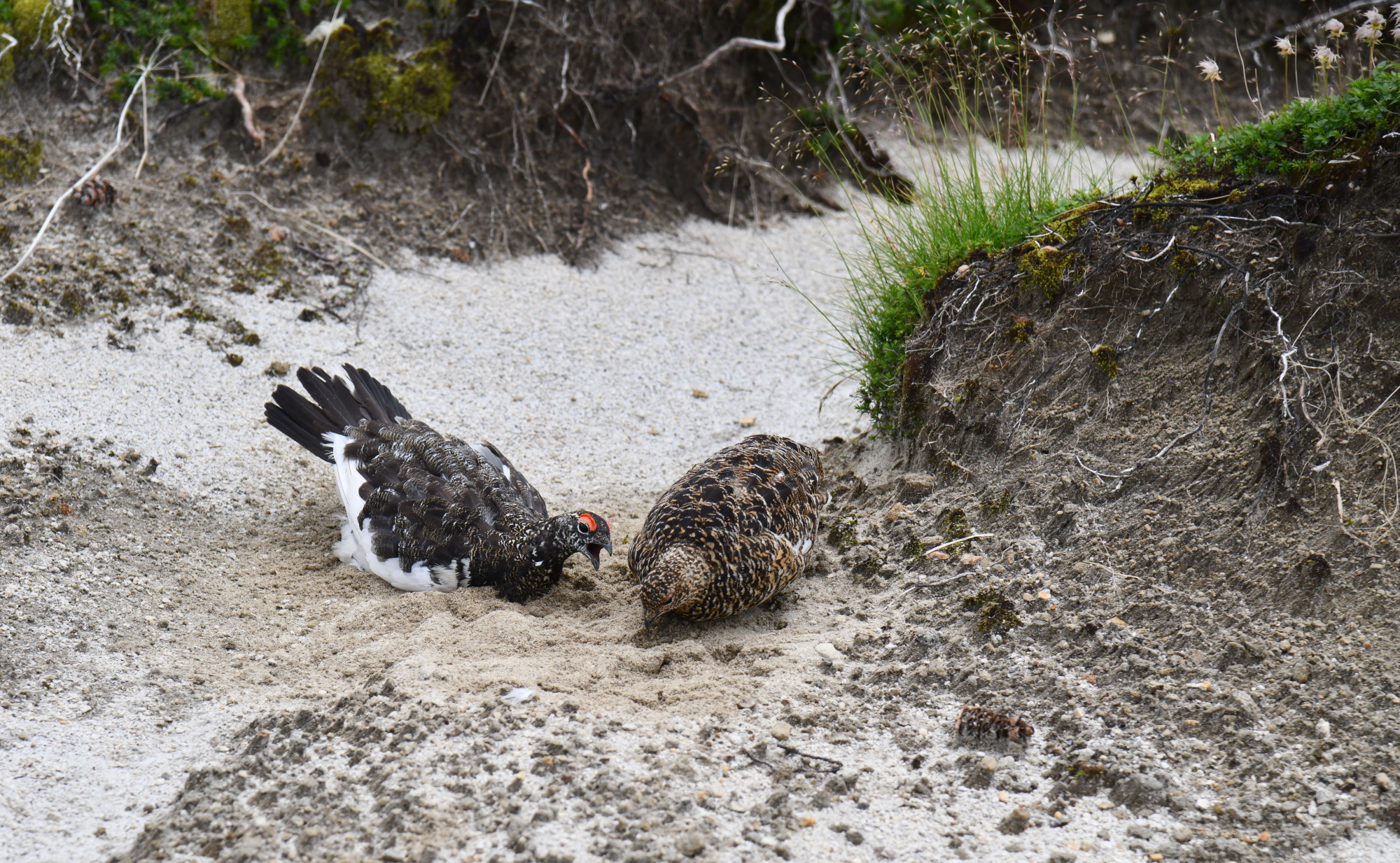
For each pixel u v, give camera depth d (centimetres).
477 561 945
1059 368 1039
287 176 1515
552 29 1639
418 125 1573
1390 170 930
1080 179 1600
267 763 732
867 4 1783
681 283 1591
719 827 667
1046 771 728
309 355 1315
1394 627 770
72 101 1467
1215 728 746
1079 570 899
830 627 912
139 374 1212
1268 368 923
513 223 1600
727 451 1008
